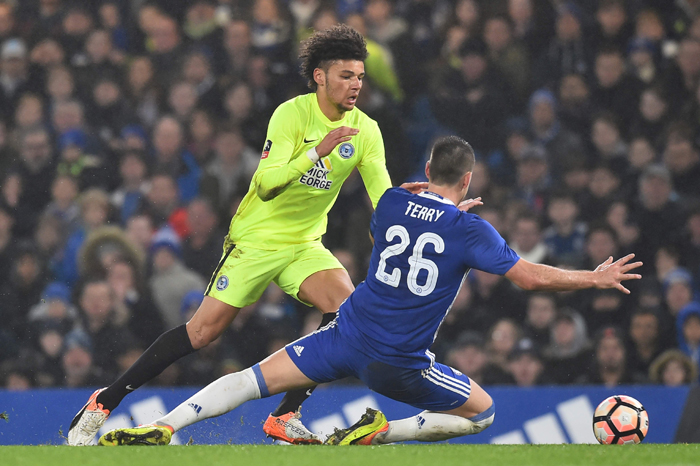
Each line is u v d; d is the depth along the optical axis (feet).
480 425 43.93
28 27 102.32
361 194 89.51
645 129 98.78
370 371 39.65
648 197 92.27
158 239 86.17
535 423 68.44
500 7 101.04
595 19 102.68
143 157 93.86
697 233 91.15
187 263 87.20
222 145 92.17
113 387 45.85
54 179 94.53
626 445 41.19
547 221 91.71
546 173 94.68
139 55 103.60
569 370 80.64
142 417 64.64
